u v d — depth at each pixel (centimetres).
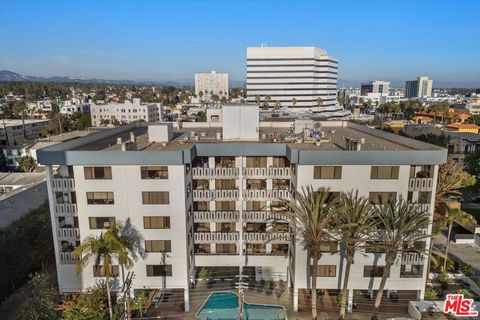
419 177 3919
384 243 3697
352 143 4116
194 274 4519
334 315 4041
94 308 3584
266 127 6475
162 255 4022
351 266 3969
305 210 3584
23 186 7312
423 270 3981
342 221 3528
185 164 3912
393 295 4331
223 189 4381
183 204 3897
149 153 3741
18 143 12069
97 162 3750
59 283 4097
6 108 17250
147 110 18988
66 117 17288
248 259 4469
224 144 4162
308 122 5697
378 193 3809
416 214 3512
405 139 4509
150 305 4247
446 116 18275
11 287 4259
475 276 4756
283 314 4091
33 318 3481
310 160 3703
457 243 5862
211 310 4150
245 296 4384
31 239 4669
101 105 19150
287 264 4506
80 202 3872
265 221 4356
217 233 4391
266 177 4312
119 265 4034
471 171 7294
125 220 3928
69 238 4006
